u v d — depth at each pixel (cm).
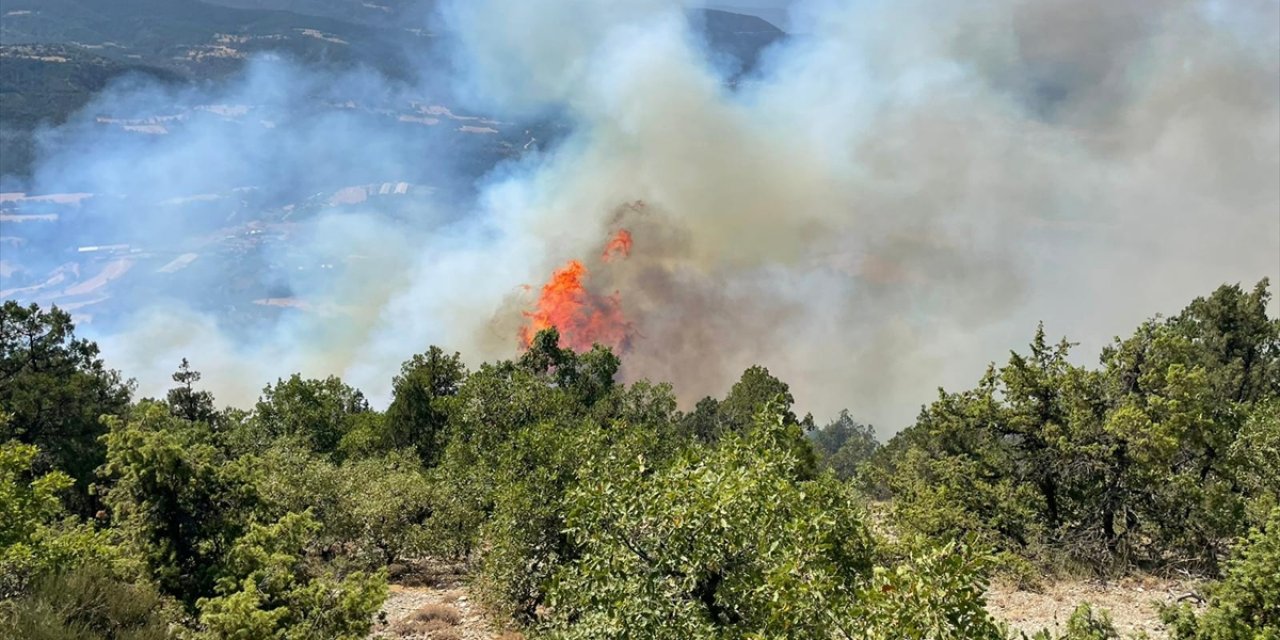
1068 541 2417
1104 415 2472
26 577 1389
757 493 1082
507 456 1923
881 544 1559
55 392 3356
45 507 1586
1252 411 2684
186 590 1444
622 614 1030
